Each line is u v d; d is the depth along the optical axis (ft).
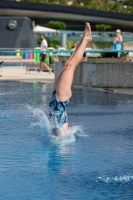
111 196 25.80
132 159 33.22
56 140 39.32
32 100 65.72
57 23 354.54
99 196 25.79
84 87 88.89
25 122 47.39
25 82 100.99
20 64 158.30
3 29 177.27
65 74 40.91
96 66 88.74
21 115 51.75
